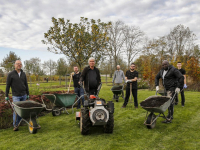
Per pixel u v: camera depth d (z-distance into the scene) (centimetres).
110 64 3497
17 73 471
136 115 567
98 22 995
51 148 339
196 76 1342
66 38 930
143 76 1526
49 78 2867
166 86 491
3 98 702
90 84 459
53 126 480
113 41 3372
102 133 412
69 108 729
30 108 405
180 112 584
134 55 3575
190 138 369
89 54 971
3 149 339
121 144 349
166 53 3306
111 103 411
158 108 395
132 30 3506
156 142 355
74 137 392
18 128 470
